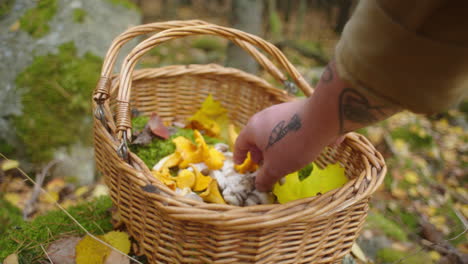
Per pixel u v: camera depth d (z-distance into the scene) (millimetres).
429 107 574
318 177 774
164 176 782
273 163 706
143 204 677
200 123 932
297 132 671
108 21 1421
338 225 685
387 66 561
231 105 969
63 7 1348
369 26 563
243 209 639
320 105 636
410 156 1398
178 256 666
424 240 1054
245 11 1452
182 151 834
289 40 2201
